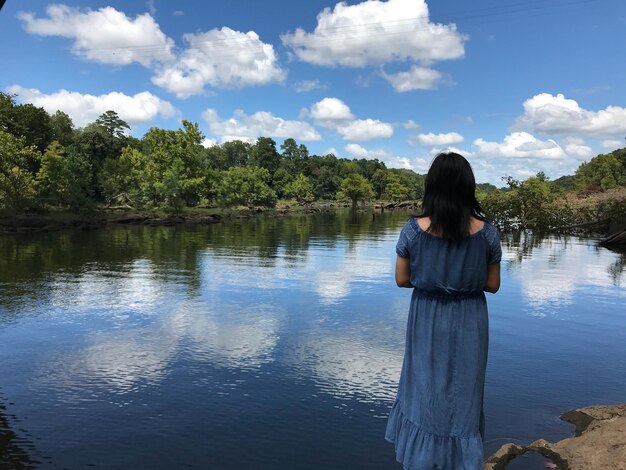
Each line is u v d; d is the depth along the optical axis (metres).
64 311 8.37
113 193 52.91
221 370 5.55
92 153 65.81
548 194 43.59
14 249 18.27
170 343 6.57
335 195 116.94
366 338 6.84
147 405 4.62
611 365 5.78
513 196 29.91
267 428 4.17
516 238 24.31
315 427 4.20
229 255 16.95
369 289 10.58
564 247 19.64
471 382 2.25
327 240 23.44
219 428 4.17
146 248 19.22
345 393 4.92
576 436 3.92
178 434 4.06
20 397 4.79
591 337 6.94
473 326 2.26
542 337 6.93
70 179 36.88
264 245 20.78
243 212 55.03
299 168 120.94
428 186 2.30
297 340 6.73
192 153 55.25
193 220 41.56
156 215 41.09
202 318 7.94
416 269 2.32
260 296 9.76
